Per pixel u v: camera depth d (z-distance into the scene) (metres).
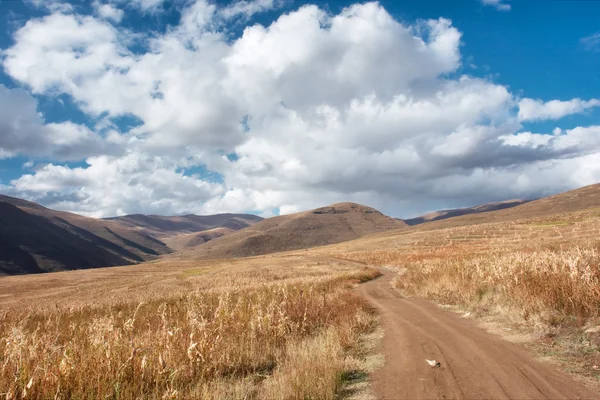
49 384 5.33
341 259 82.69
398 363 6.72
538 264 11.72
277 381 5.85
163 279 59.34
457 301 13.62
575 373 5.48
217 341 7.51
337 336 8.54
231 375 6.72
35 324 15.02
